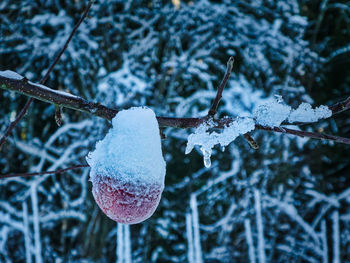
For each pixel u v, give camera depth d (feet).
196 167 14.01
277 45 13.01
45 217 12.47
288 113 3.07
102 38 12.75
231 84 12.95
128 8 12.82
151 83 12.80
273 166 13.00
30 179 12.71
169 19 12.88
